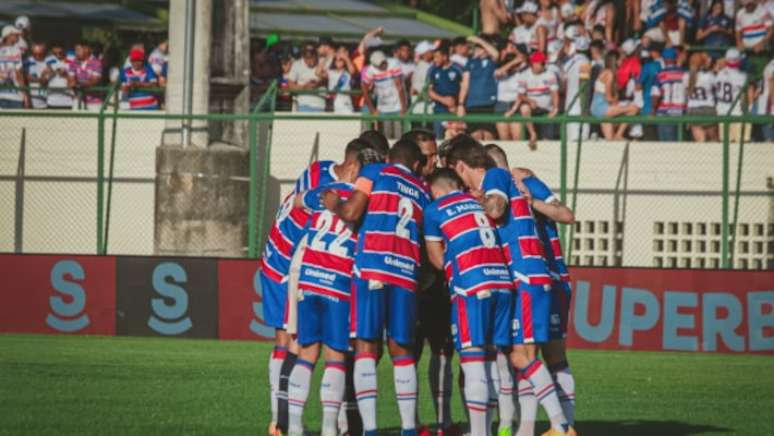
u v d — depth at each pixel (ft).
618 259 234.17
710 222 231.71
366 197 93.61
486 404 91.66
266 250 106.11
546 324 93.61
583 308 200.34
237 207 237.45
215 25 245.04
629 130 239.09
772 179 227.61
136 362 166.30
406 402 93.66
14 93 261.85
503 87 238.27
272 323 104.42
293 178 243.19
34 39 309.63
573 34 243.81
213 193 235.61
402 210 93.56
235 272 205.98
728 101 236.22
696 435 105.70
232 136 240.32
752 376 161.68
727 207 209.26
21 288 211.61
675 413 123.03
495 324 92.53
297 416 95.81
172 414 114.83
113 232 245.86
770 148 227.61
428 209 94.07
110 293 209.05
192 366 162.30
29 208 248.73
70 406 119.44
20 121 248.73
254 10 329.31
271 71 267.18
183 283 207.41
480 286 91.09
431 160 102.32
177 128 237.66
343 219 93.35
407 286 93.09
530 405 94.58
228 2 245.24
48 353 176.86
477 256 91.71
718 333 195.72
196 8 238.68
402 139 97.19
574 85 239.30
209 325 206.18
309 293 94.94
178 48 238.07
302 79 265.34
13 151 249.14
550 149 236.63
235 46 245.65
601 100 237.25
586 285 200.44
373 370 93.81
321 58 267.80
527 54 240.53
